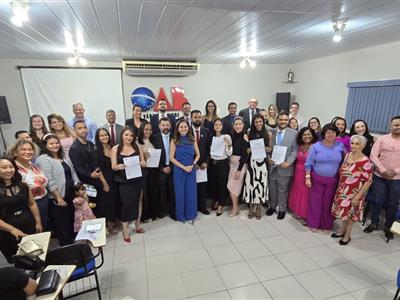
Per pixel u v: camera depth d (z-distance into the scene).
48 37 3.33
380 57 4.22
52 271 1.44
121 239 2.88
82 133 2.68
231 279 2.23
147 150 3.04
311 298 2.01
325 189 2.85
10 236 1.94
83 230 1.90
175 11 2.38
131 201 2.76
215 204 3.61
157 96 5.97
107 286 2.16
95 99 5.62
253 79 6.56
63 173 2.44
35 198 2.22
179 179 3.10
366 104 4.51
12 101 5.14
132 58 5.28
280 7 2.33
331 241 2.79
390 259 2.47
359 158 2.50
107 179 2.85
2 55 4.64
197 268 2.38
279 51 4.71
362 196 2.53
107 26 2.84
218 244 2.76
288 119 3.24
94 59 5.36
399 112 3.96
